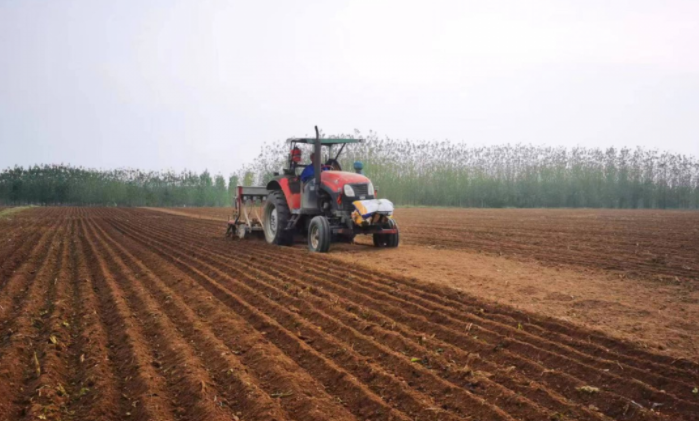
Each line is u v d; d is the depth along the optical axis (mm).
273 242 13102
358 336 5336
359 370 4551
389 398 4035
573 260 10352
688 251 11703
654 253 11406
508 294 7090
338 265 9547
